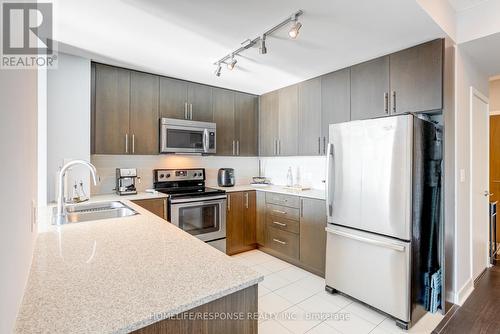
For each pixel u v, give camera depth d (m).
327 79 3.09
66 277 0.90
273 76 3.23
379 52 2.48
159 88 3.18
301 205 3.07
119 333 0.65
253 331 0.96
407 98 2.36
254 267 3.13
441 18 2.03
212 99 3.64
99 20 1.92
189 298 0.79
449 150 2.29
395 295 2.03
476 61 2.74
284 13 1.83
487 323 2.07
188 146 3.33
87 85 2.70
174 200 2.97
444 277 2.21
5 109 0.56
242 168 4.27
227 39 2.23
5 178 0.55
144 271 0.96
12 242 0.62
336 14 1.84
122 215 2.14
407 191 1.98
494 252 3.46
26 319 0.67
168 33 2.12
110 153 2.86
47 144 2.52
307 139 3.34
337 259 2.45
